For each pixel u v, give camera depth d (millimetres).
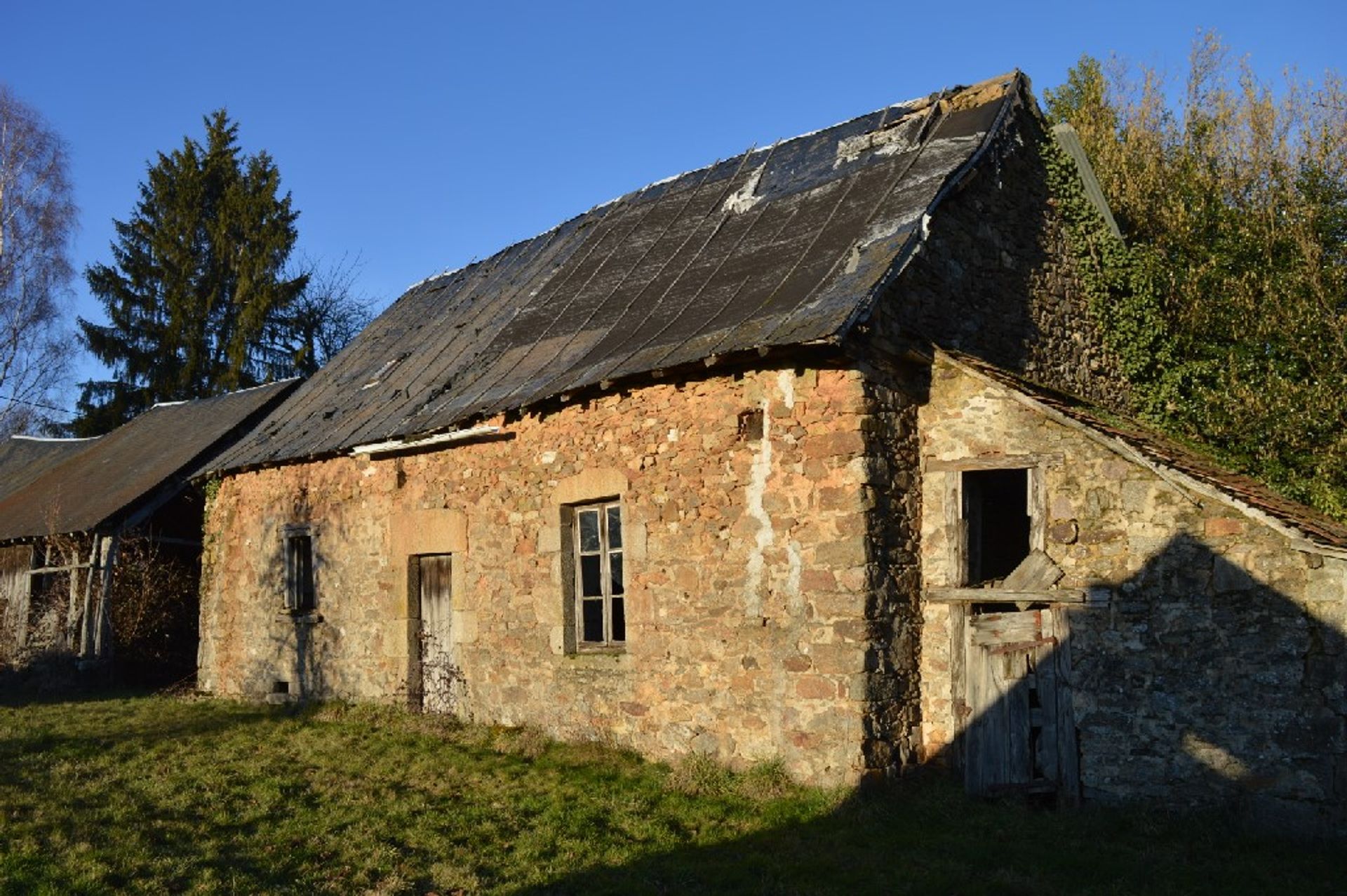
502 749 9227
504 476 10297
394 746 9539
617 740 8969
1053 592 7648
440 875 6027
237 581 13883
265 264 28297
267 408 17094
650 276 11016
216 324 28391
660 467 8805
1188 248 12875
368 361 14711
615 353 9500
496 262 15258
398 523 11461
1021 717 7652
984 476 8852
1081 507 7672
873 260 8422
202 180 28891
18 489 19469
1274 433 11109
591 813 7250
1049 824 6906
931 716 8016
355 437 11766
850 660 7477
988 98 10562
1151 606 7305
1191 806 6973
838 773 7438
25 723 10945
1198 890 5707
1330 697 6586
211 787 8039
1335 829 6469
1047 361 10375
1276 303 11688
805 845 6457
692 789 7707
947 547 8133
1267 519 6906
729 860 6266
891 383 8094
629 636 8930
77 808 7273
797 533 7867
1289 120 14992
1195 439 11586
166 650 15844
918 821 6973
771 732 7852
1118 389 11555
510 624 10078
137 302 27969
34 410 31344
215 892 5707
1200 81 17656
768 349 7695
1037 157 10852
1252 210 12859
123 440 19266
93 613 15141
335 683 12125
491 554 10359
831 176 10609
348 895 5734
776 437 8070
